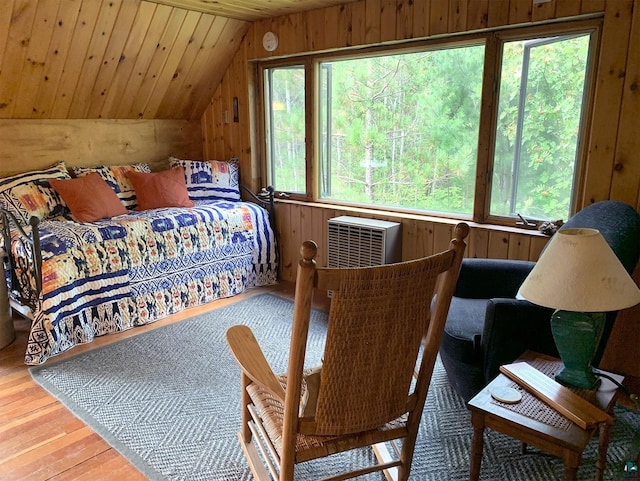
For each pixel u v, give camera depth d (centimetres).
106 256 310
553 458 197
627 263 194
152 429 218
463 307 241
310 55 376
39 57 322
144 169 418
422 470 192
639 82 235
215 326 328
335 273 119
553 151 281
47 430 217
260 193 429
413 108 339
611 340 261
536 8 263
